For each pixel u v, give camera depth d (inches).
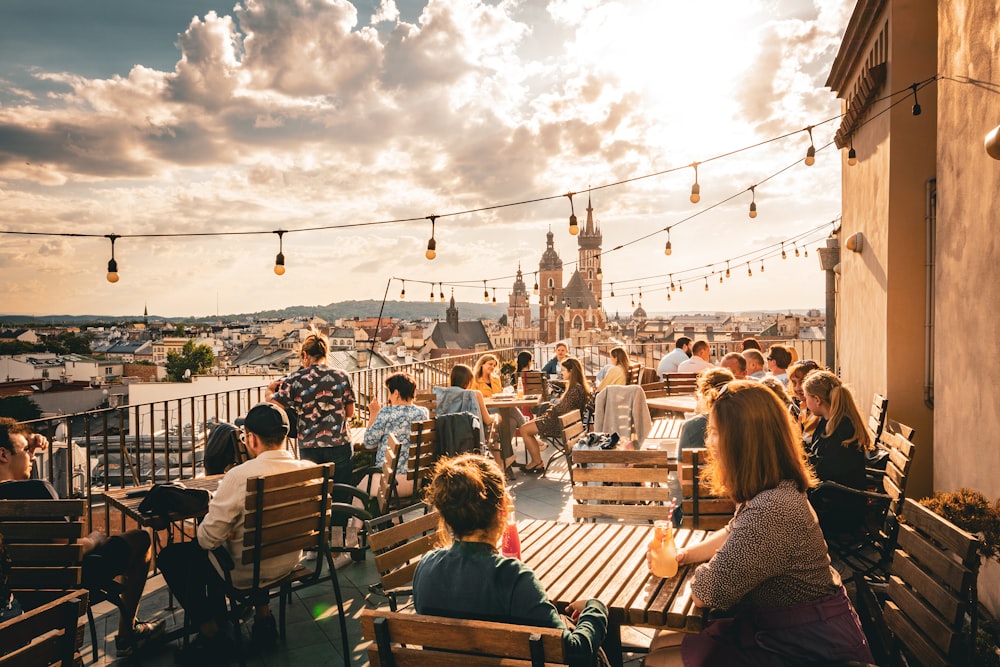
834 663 90.4
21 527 124.9
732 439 94.4
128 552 150.7
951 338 183.8
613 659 109.4
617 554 122.0
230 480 144.6
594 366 773.3
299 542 149.3
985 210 161.9
